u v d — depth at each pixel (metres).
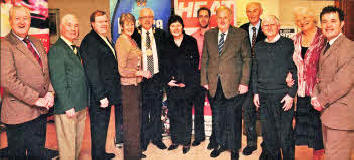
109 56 2.74
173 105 3.36
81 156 3.10
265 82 2.76
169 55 3.26
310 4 3.14
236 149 3.24
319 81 2.40
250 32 3.22
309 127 2.99
